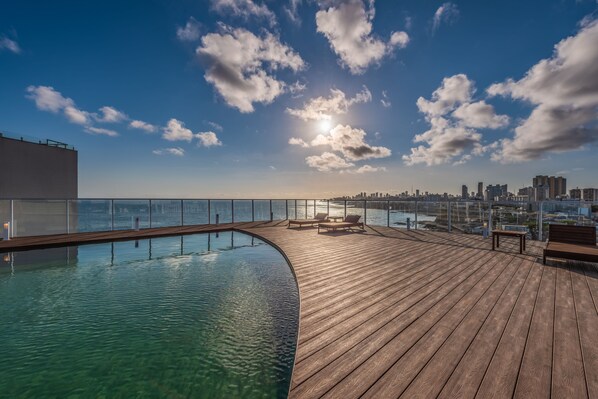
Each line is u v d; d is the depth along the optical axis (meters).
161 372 2.43
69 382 2.31
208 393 2.16
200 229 10.27
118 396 2.14
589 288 3.59
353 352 2.02
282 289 4.56
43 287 4.68
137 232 9.33
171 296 4.28
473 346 2.09
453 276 4.21
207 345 2.87
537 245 6.97
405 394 1.54
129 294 4.35
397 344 2.14
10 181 15.70
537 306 2.94
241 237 9.70
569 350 2.02
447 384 1.62
